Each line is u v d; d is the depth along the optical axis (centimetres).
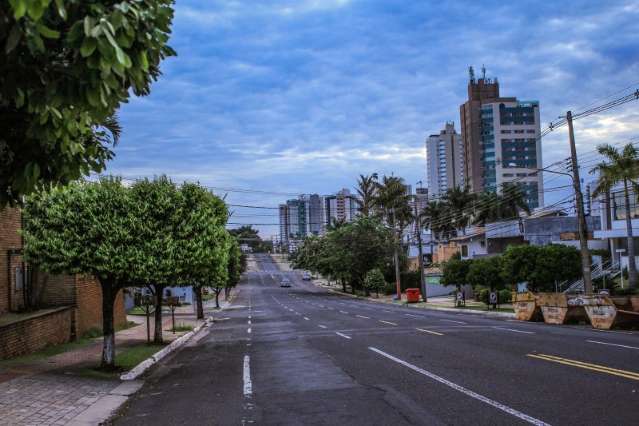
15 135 562
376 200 7681
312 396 973
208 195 1728
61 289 2019
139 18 455
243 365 1434
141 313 4291
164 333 2498
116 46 411
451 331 2188
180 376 1312
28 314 1742
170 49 511
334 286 10544
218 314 4394
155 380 1268
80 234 1325
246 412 871
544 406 825
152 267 1358
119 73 422
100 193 1346
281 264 18650
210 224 1559
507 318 3166
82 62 439
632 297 2427
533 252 3553
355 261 7519
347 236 7588
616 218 4525
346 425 761
